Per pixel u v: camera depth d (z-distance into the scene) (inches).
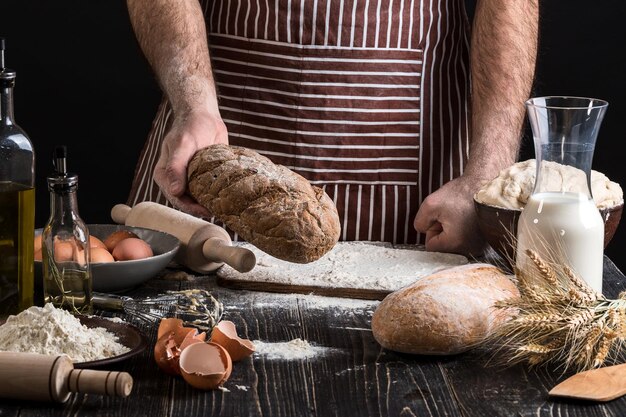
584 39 136.1
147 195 96.9
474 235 80.4
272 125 94.0
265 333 63.1
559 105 67.2
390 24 92.9
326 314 67.1
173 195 74.0
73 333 56.4
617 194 75.9
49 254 64.9
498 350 58.9
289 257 69.5
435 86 94.8
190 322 63.9
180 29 88.8
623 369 55.9
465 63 97.7
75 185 64.8
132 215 81.6
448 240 80.5
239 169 70.9
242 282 72.3
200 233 75.6
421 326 57.9
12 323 58.1
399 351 59.2
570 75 137.0
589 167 66.0
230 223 70.9
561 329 55.3
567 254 64.4
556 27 136.0
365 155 94.1
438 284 60.2
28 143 64.1
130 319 66.0
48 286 65.3
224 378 53.9
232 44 94.1
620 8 135.1
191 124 78.1
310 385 54.9
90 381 51.0
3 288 63.2
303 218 69.0
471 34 93.7
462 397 53.7
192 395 53.4
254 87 94.0
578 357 56.7
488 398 53.6
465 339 58.4
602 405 53.0
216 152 72.6
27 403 52.1
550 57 136.9
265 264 76.2
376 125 94.0
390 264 77.1
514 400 53.4
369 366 57.7
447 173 95.4
